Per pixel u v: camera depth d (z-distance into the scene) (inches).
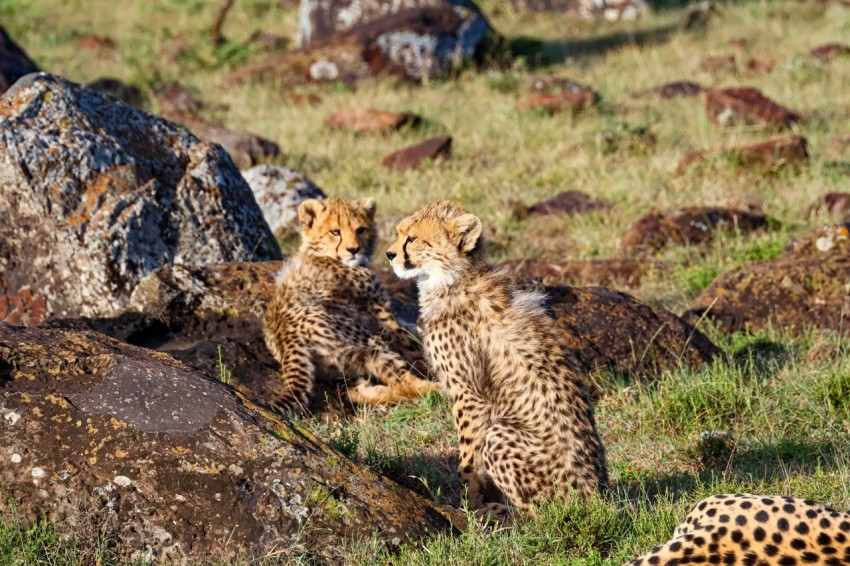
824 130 934.4
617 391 450.6
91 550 283.0
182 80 1282.0
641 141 919.0
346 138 996.6
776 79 1130.0
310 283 465.1
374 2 1366.9
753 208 735.1
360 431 400.5
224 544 285.0
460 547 289.9
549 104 1052.5
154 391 303.7
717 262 647.8
